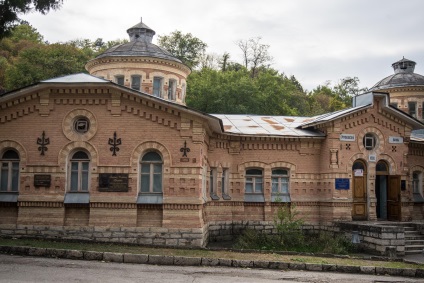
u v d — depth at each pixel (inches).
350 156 987.9
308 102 2829.7
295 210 962.1
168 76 1172.5
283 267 610.9
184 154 791.1
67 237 776.3
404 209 1019.9
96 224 778.8
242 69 2384.4
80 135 799.1
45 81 784.9
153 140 795.4
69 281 456.8
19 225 782.5
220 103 1980.8
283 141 1007.0
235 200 979.3
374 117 1011.3
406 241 882.1
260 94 2057.1
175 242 772.6
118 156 792.9
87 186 802.2
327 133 993.5
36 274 482.0
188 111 785.6
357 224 893.8
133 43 1188.5
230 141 987.3
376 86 1480.1
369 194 994.1
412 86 1390.3
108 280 471.8
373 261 693.9
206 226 869.8
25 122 806.5
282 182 1013.2
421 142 1092.5
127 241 772.6
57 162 794.8
